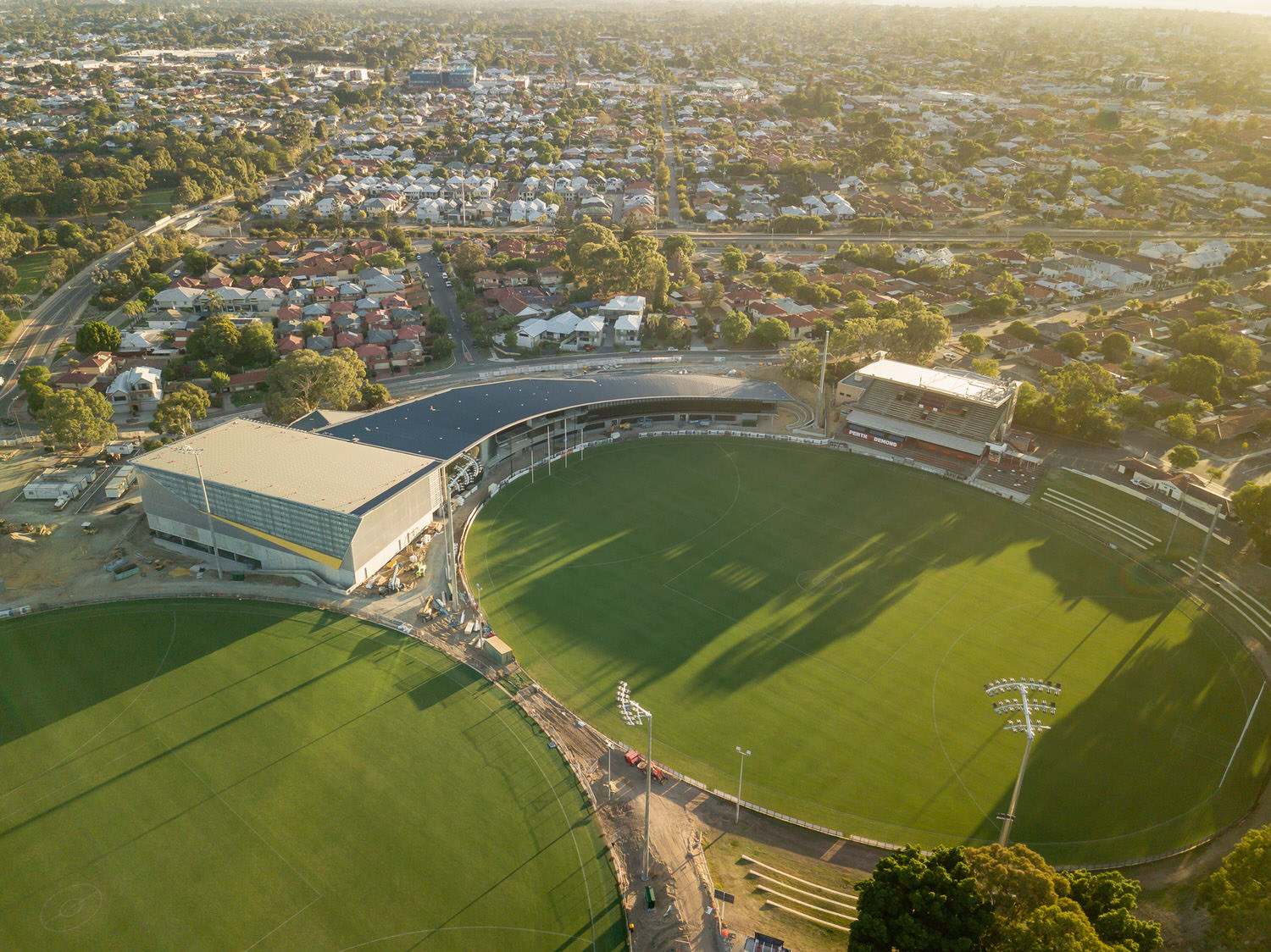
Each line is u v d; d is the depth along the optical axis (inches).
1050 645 4756.4
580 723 4092.0
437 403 6663.4
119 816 3499.0
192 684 4227.4
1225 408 7711.6
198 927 3080.7
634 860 3420.3
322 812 3550.7
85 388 6899.6
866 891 2881.4
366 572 5093.5
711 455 6855.3
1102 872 3415.4
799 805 3705.7
